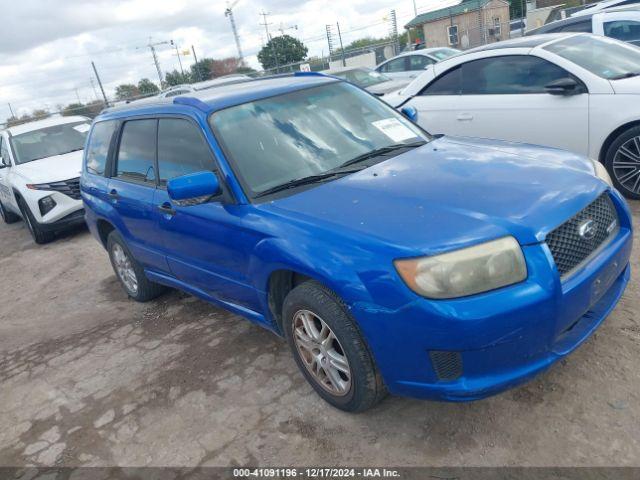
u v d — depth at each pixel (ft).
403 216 8.91
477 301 7.91
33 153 30.63
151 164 14.23
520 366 8.36
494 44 21.39
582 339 9.02
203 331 14.82
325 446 9.61
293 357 11.57
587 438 8.67
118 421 11.56
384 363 8.75
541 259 8.25
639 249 14.67
